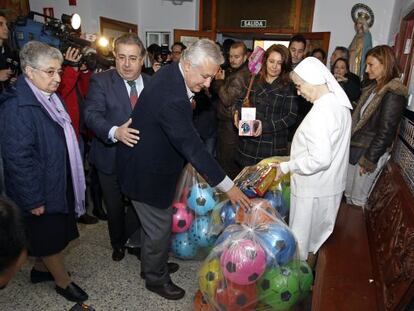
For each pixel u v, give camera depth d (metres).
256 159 2.17
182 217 1.94
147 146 1.47
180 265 2.05
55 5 4.19
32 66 1.39
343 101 1.48
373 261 1.46
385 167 1.98
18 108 1.38
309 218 1.60
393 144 2.28
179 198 1.99
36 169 1.45
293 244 1.46
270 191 1.86
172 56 3.64
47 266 1.67
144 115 1.45
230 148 2.52
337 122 1.43
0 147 1.41
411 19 3.05
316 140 1.41
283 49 1.98
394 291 1.12
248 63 2.21
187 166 2.00
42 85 1.44
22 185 1.41
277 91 2.04
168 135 1.39
